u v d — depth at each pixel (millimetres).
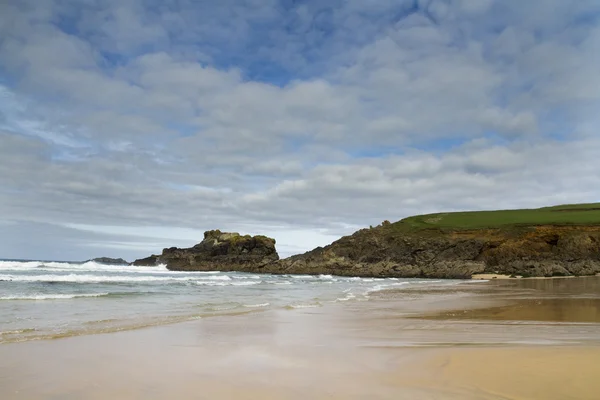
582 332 10742
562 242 68438
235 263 91750
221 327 11734
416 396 5234
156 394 5473
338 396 5297
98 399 5258
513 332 10805
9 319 12562
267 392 5523
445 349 8211
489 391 5391
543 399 5062
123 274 57000
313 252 88375
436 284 44406
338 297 24531
